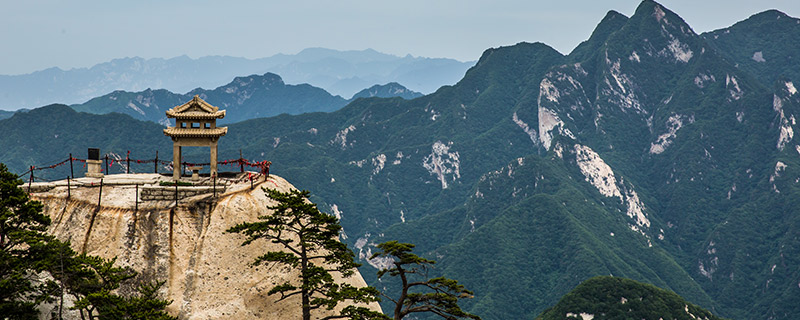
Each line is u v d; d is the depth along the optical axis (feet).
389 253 154.10
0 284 145.38
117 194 184.14
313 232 160.25
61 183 189.78
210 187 184.24
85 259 156.76
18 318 150.30
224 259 170.60
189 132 194.18
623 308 636.48
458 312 157.58
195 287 166.91
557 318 651.66
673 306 646.33
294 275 172.96
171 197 179.73
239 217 175.22
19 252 157.38
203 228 176.96
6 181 159.53
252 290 169.37
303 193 162.71
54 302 162.09
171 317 148.87
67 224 176.76
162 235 175.11
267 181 193.77
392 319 155.53
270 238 172.96
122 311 147.23
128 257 172.35
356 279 187.93
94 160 206.08
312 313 171.01
